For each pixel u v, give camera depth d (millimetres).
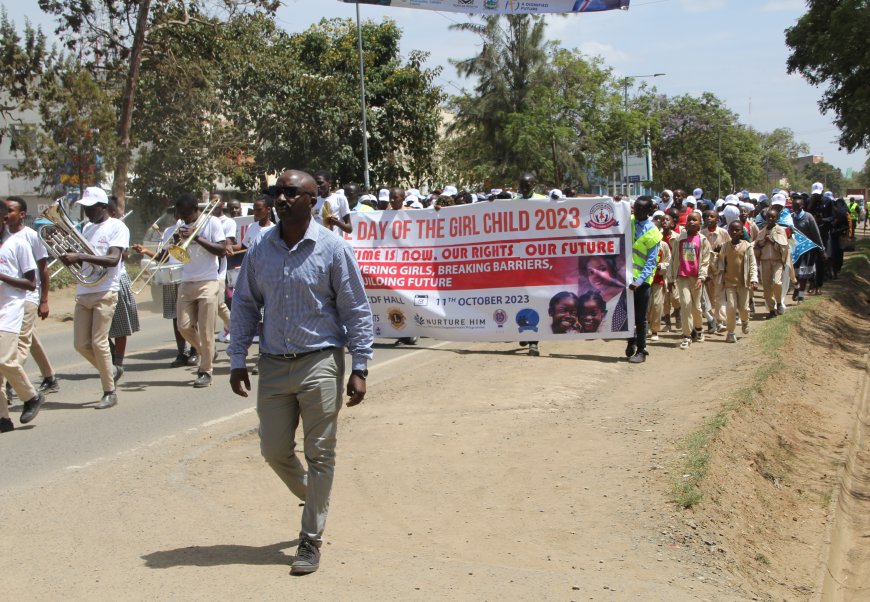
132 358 12352
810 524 7137
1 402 7988
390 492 6285
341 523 5648
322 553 4969
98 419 8477
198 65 27297
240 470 6672
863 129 29375
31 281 8008
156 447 7348
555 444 7422
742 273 13172
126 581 4492
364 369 4746
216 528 5363
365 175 32188
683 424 8016
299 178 4582
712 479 6668
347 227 11367
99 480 6367
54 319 17984
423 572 4703
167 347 13414
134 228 31156
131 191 29672
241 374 4820
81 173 23672
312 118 33531
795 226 17875
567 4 18547
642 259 11180
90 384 10375
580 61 48156
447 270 11617
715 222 13578
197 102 28438
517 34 48406
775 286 15438
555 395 9211
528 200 11242
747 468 7602
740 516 6465
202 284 9945
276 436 4746
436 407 8703
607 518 5730
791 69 29938
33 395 8211
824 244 21719
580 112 48906
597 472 6645
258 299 4836
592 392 9500
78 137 23203
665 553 5227
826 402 11148
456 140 53250
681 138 71750
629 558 5098
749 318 15695
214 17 26172
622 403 9000
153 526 5375
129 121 24141
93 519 5500
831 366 13383
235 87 31562
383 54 37406
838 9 26078
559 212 11148
